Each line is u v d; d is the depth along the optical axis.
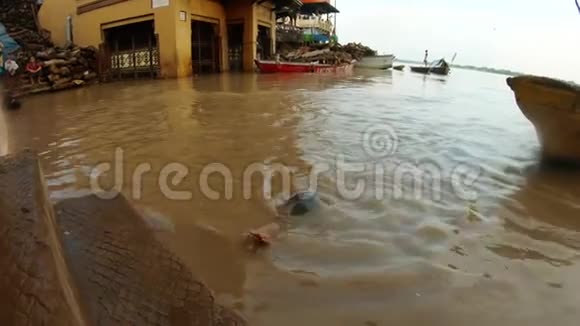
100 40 20.67
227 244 3.10
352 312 2.32
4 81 13.50
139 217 3.40
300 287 2.55
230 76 19.72
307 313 2.31
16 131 7.11
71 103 10.84
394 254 2.96
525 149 6.07
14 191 2.11
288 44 35.28
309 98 11.30
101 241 2.85
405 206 3.84
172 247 3.03
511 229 3.41
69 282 1.74
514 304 2.42
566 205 3.94
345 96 12.11
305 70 23.50
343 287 2.56
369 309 2.35
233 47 24.20
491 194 4.20
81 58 17.33
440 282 2.62
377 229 3.36
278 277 2.66
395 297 2.46
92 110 9.40
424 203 3.92
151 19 18.52
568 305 2.41
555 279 2.69
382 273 2.71
